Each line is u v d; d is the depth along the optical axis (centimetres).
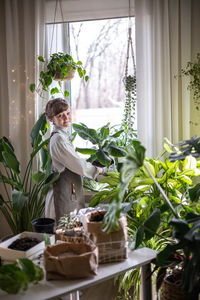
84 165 315
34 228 264
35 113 377
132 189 296
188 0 330
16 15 373
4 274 166
